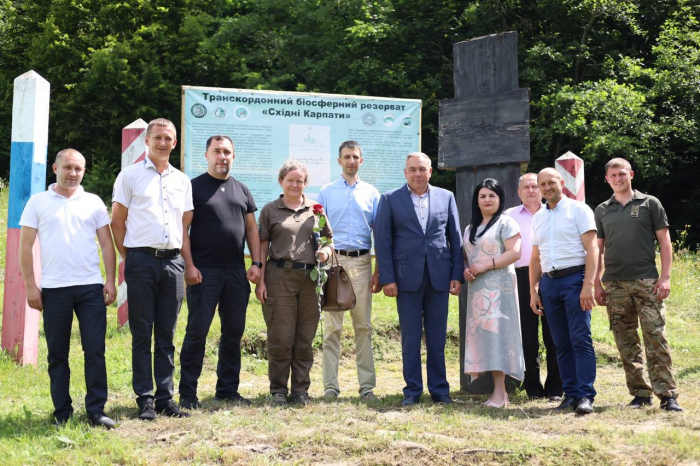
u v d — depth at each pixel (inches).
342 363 282.8
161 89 785.6
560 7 650.2
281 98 266.1
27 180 244.1
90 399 172.9
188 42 807.1
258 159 263.9
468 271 211.0
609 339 308.5
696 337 330.3
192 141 258.1
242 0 819.4
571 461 146.9
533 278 213.5
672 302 394.0
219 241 192.2
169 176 184.1
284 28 749.3
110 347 261.9
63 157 173.8
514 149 235.0
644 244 197.0
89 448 154.9
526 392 231.6
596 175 722.2
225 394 201.6
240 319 198.8
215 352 269.0
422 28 676.7
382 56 685.3
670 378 191.6
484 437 162.9
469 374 232.8
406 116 277.3
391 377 262.4
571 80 641.0
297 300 204.7
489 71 240.8
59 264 171.5
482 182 218.7
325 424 172.6
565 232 200.8
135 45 807.7
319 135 269.3
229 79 816.9
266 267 205.3
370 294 228.1
